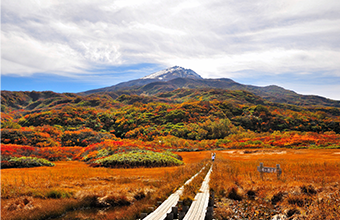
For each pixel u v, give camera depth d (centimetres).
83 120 13838
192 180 1394
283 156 4575
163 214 790
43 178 1622
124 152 3862
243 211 939
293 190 1060
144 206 932
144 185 1439
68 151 4838
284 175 1423
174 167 2889
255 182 1282
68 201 1080
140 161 2975
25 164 2897
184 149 7238
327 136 8925
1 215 913
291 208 888
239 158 4566
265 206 987
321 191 1034
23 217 913
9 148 3772
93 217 940
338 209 774
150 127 12938
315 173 1470
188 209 845
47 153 4309
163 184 1352
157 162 3047
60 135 8212
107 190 1247
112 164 2911
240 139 9175
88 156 4144
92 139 8275
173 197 1031
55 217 958
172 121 14312
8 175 1809
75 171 2139
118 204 1108
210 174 1784
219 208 952
